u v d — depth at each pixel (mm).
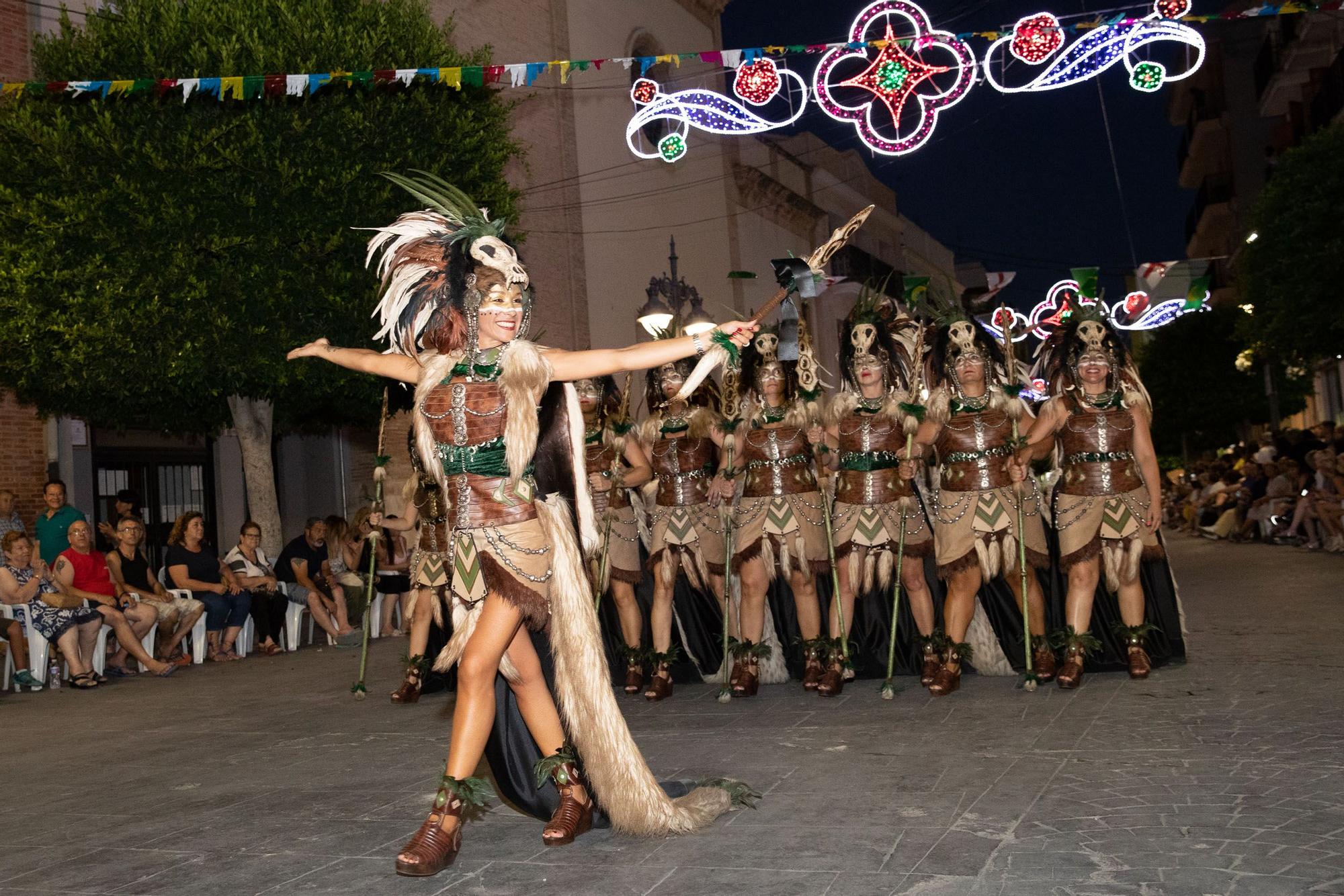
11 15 13117
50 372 11688
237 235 11633
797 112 11242
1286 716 5258
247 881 3668
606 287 23312
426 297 4004
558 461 4043
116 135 11219
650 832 3904
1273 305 22266
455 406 3895
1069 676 6438
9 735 7301
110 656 10773
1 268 10977
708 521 7402
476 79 8898
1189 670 6746
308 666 10586
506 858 3803
